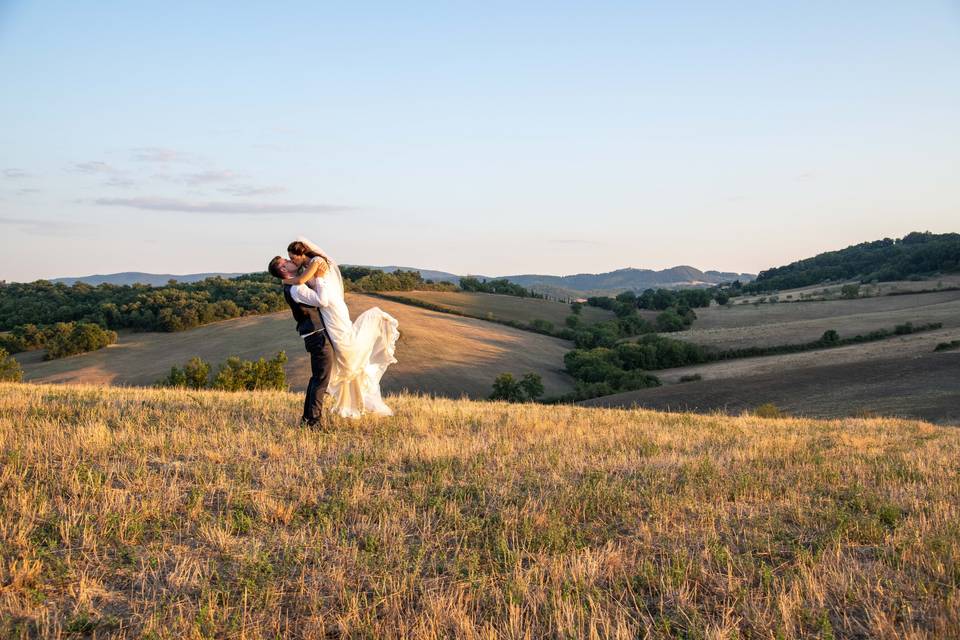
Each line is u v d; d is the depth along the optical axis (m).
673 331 112.62
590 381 79.50
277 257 9.52
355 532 5.82
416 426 10.27
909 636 4.15
